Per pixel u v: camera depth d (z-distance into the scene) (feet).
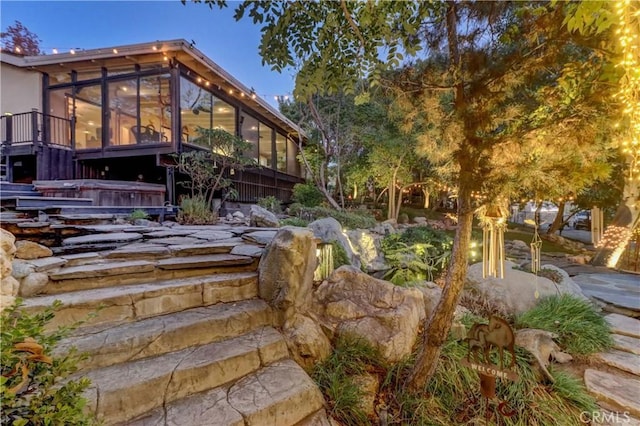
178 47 21.91
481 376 5.82
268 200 29.19
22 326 3.33
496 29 5.84
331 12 6.16
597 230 22.00
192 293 6.94
